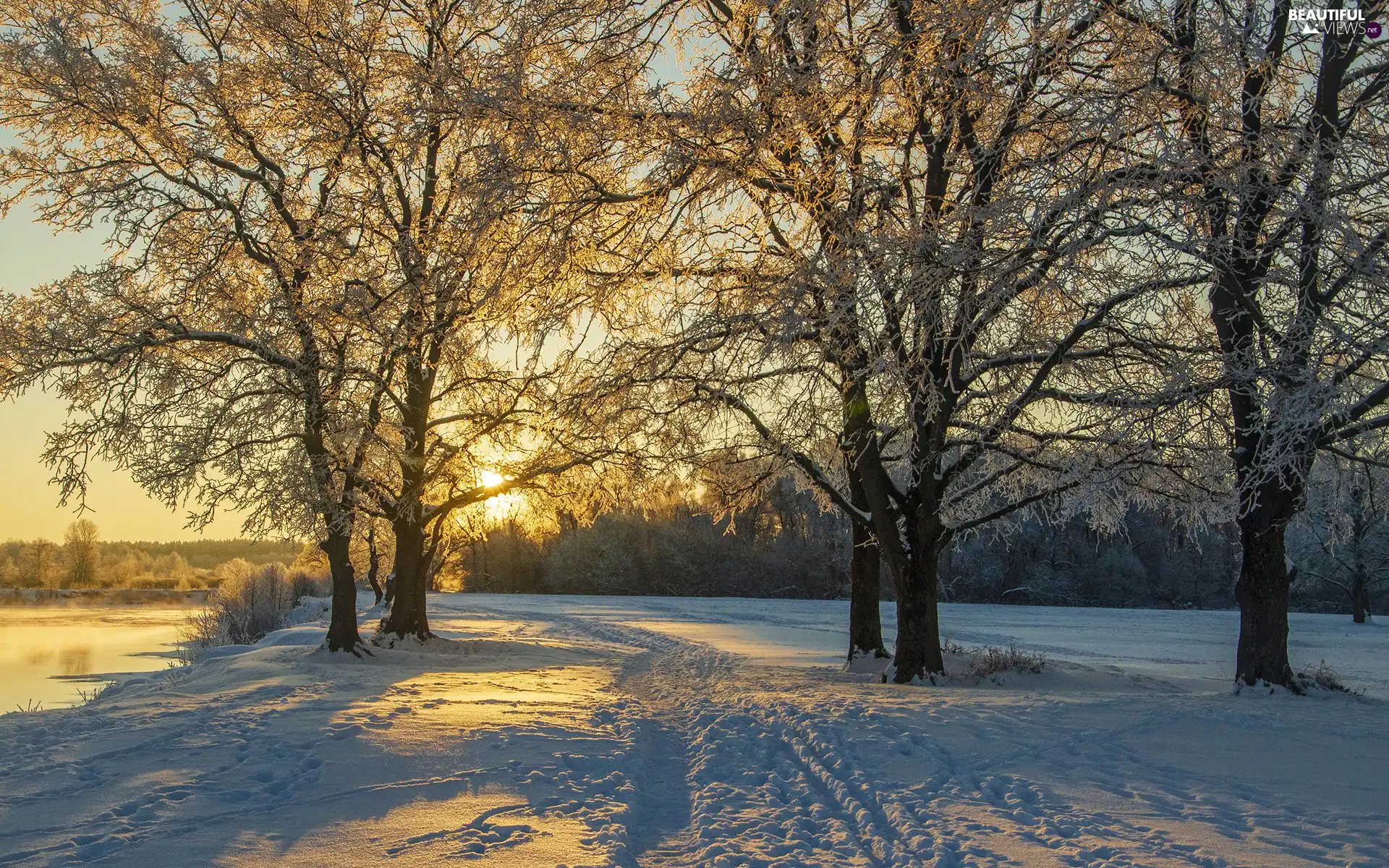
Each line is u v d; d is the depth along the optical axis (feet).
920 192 43.86
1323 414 30.68
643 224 39.22
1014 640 107.65
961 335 33.14
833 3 36.96
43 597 268.41
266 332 59.41
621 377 42.32
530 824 22.02
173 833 21.15
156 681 64.95
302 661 63.16
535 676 56.75
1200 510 50.65
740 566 264.72
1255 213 33.76
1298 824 21.97
